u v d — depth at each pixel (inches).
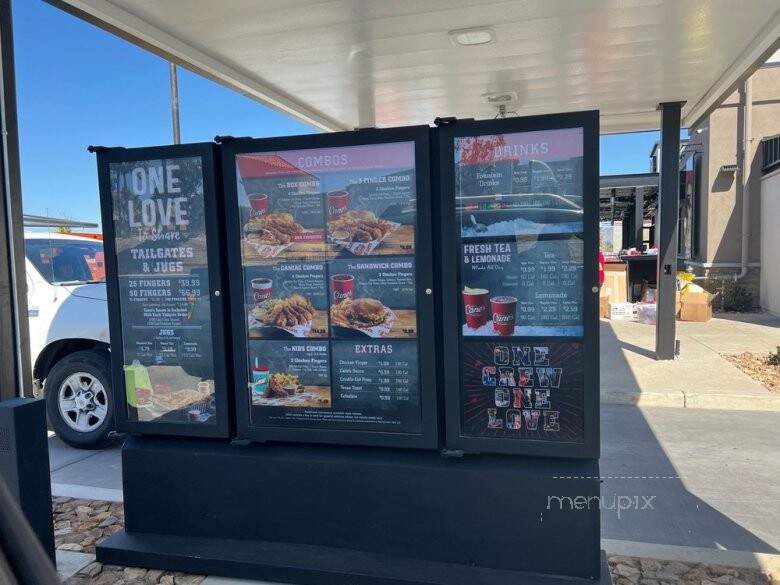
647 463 189.5
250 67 221.3
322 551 123.1
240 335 127.4
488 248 113.7
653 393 256.1
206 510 130.7
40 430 121.3
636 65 227.9
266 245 124.8
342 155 119.5
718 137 484.4
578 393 112.0
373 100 272.1
